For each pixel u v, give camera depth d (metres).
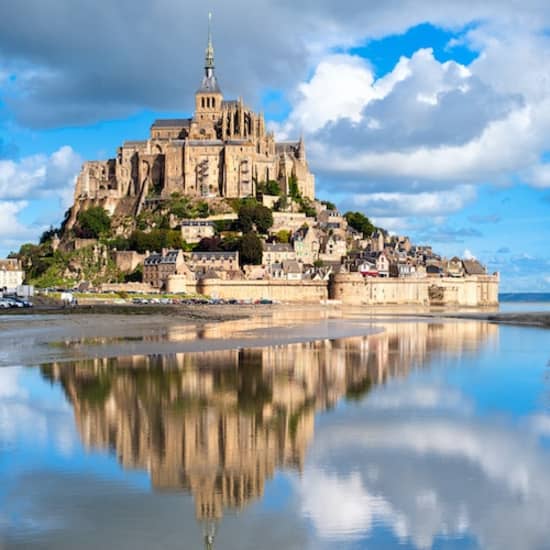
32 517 33.94
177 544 31.45
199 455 43.97
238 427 50.97
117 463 42.00
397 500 36.72
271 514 34.78
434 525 33.62
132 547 31.08
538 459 43.47
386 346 108.81
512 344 113.81
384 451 45.19
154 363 82.69
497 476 40.50
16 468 40.84
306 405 59.09
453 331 143.12
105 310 179.62
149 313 180.25
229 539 32.03
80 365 79.94
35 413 54.41
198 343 107.81
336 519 34.34
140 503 35.84
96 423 51.50
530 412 56.47
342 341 116.31
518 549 31.44
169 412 55.59
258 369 79.25
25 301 191.12
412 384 70.12
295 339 118.31
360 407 58.41
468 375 76.81
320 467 41.84
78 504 35.56
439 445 46.53
